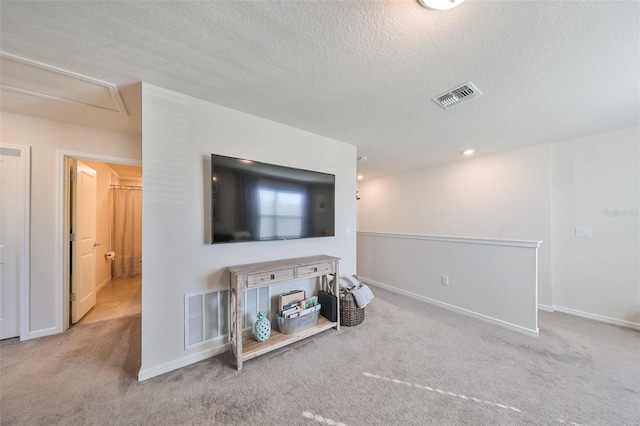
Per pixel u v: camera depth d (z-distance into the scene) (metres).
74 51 1.41
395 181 5.04
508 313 2.57
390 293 3.79
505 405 1.51
